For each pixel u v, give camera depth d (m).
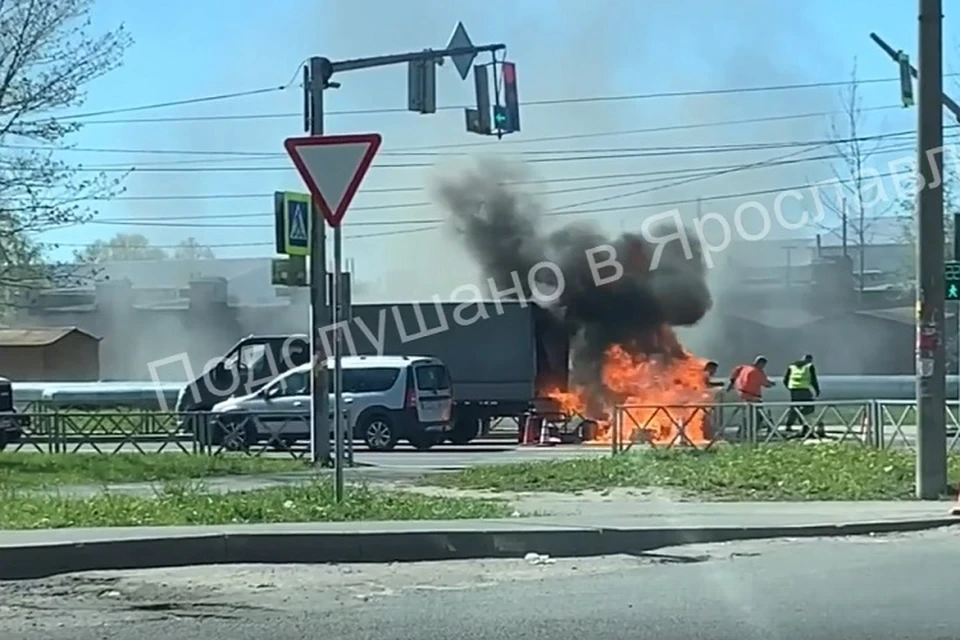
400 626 10.13
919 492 19.12
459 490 20.98
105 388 47.88
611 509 17.70
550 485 21.39
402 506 17.08
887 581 12.30
